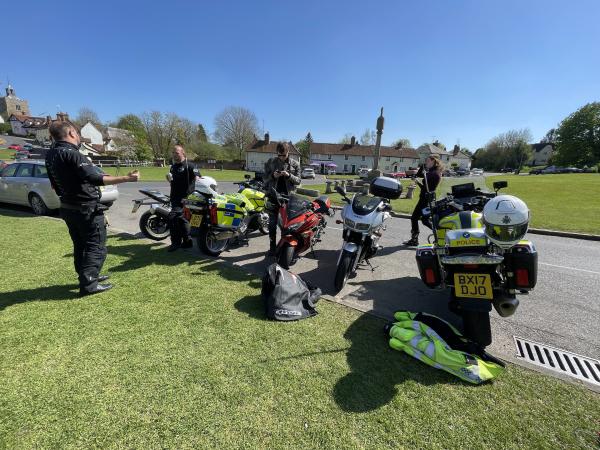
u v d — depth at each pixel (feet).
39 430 6.20
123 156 164.35
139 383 7.48
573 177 116.47
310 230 15.61
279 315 10.53
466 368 8.07
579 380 8.23
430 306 12.32
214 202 16.79
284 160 17.60
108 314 10.48
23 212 27.61
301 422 6.61
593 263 18.12
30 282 12.64
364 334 9.96
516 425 6.77
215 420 6.57
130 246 18.30
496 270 8.83
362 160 234.99
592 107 202.69
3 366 7.86
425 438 6.39
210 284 13.21
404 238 23.77
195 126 208.13
